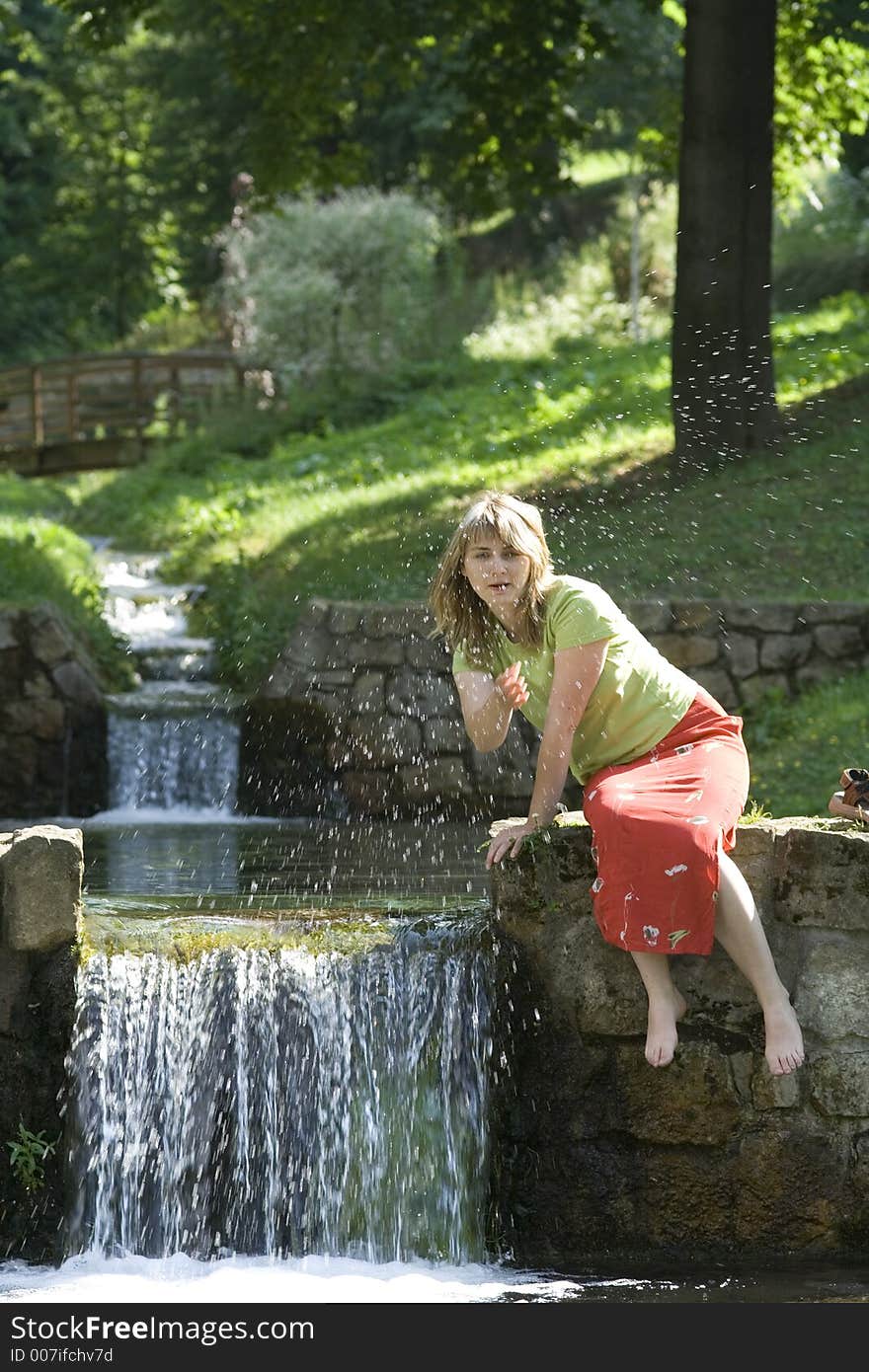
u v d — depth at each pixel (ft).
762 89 45.24
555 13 57.67
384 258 76.54
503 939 15.76
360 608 35.91
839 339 57.67
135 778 37.45
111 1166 15.44
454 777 34.19
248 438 69.77
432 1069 15.79
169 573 48.85
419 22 57.88
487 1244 15.60
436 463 54.34
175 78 99.35
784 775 29.25
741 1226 15.43
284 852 26.86
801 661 33.60
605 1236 15.55
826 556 37.70
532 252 102.06
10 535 46.80
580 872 15.56
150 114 114.93
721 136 44.96
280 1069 15.74
